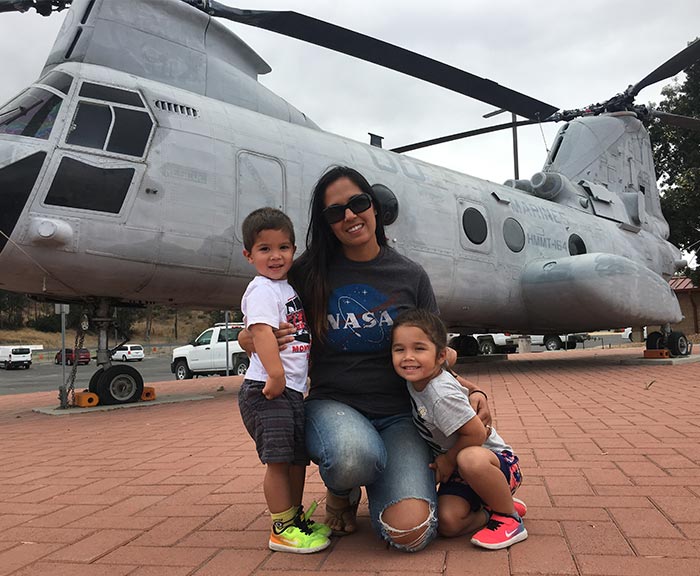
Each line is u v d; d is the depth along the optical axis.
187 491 3.60
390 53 9.71
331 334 2.71
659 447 4.31
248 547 2.60
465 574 2.19
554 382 9.64
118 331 8.71
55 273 7.10
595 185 15.62
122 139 7.35
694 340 27.55
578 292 11.80
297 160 8.97
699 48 13.04
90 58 7.94
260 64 10.13
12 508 3.38
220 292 8.41
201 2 9.03
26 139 6.95
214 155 8.03
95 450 5.12
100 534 2.83
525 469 3.79
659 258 16.94
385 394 2.72
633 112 16.70
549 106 12.71
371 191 2.77
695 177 26.66
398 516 2.37
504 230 12.23
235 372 18.73
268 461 2.44
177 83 8.61
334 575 2.25
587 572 2.17
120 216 7.23
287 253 2.56
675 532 2.56
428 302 2.84
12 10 8.44
